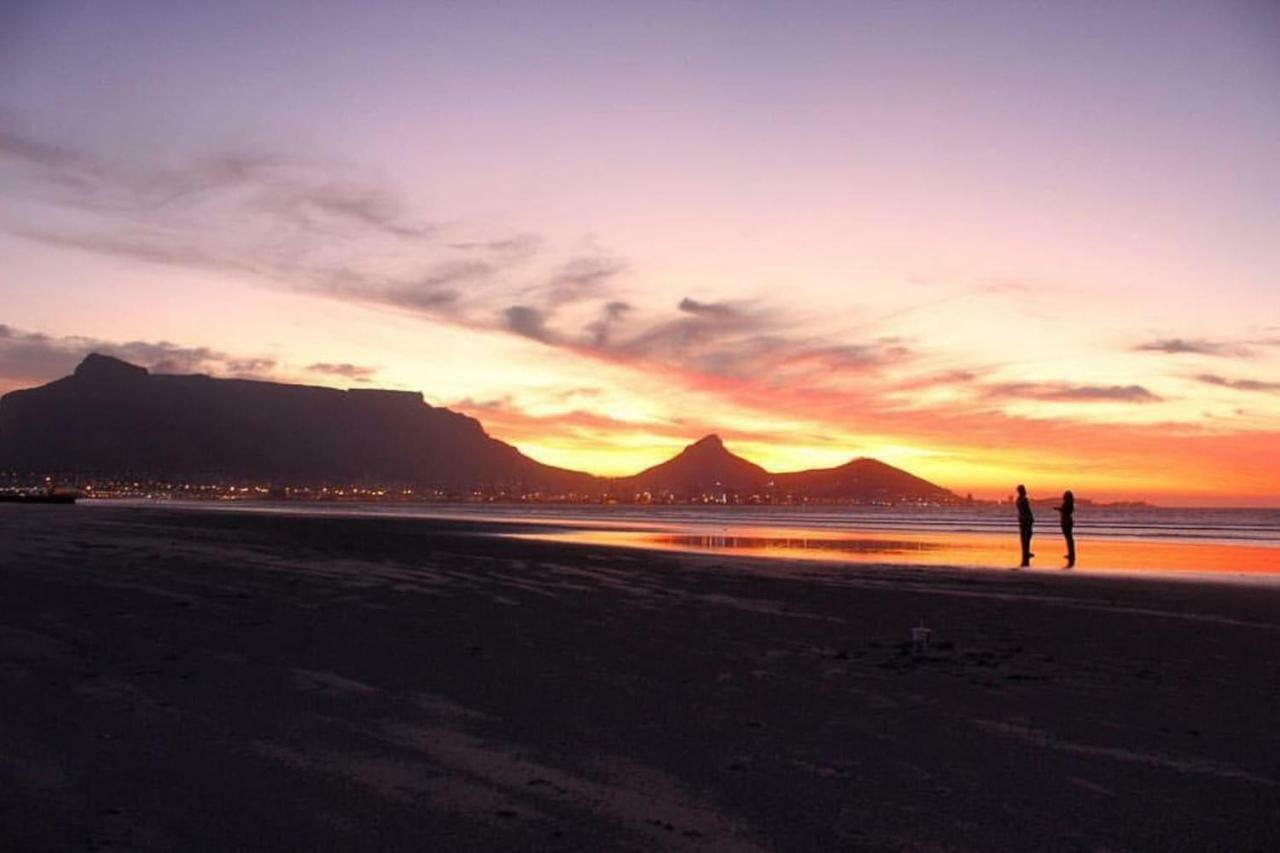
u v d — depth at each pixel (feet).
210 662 32.42
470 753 22.07
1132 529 236.63
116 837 16.67
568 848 16.38
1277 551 117.50
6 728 23.71
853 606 51.24
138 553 77.51
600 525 205.36
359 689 28.63
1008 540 149.69
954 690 29.48
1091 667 33.60
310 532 119.03
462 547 94.38
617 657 34.53
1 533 102.63
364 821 17.57
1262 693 29.30
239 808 18.19
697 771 20.88
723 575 68.85
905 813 18.29
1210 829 17.54
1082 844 16.80
